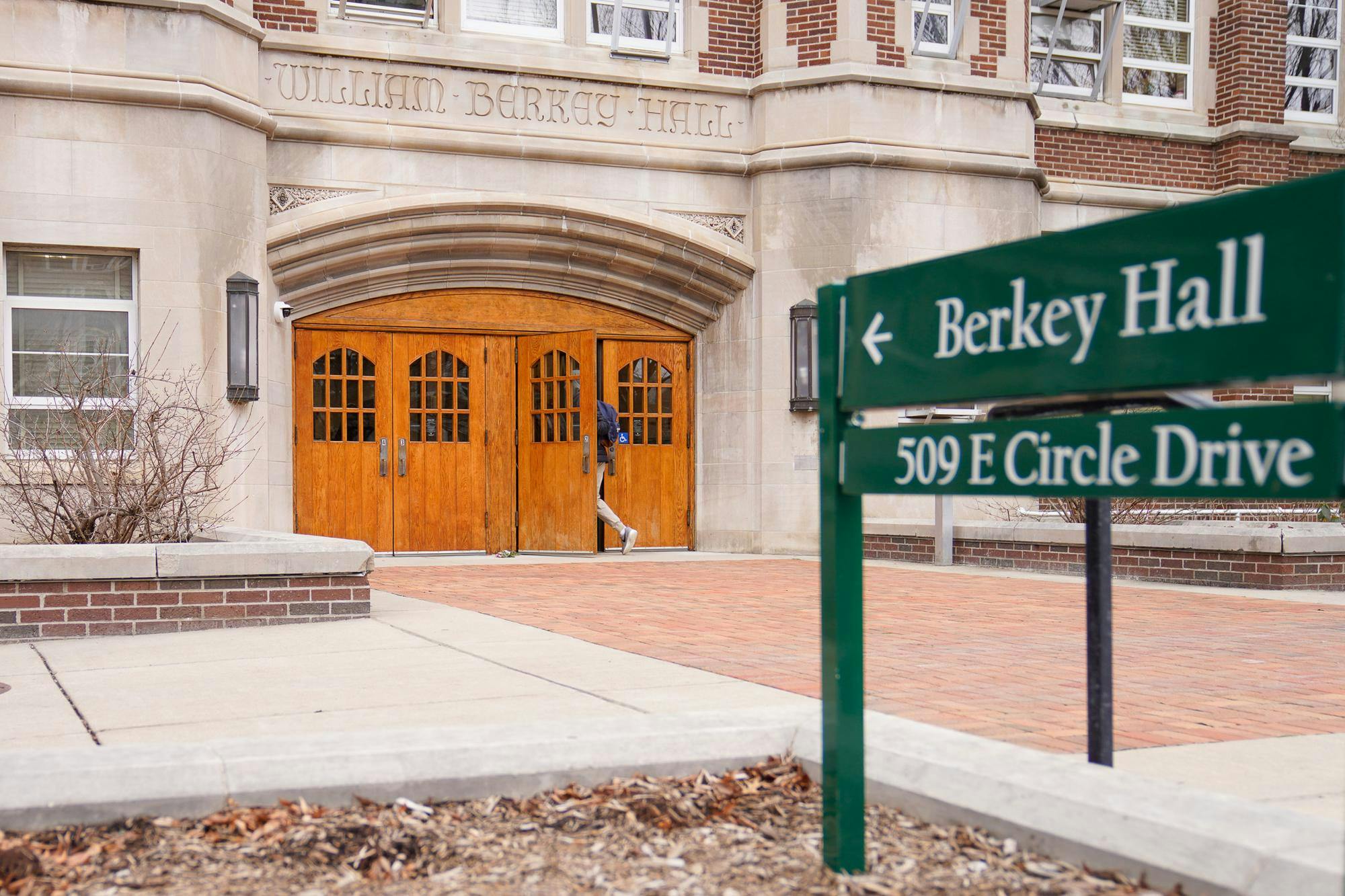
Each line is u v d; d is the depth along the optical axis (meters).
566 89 13.95
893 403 2.95
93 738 4.42
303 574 7.86
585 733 3.82
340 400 13.66
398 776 3.50
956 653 6.73
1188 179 16.89
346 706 5.00
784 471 14.27
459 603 9.12
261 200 12.66
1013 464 2.67
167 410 10.55
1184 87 17.17
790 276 14.26
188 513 9.76
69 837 3.18
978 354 2.75
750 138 14.57
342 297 13.45
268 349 12.77
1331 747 4.45
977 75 14.70
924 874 2.98
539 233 13.82
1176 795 3.05
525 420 14.30
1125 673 6.16
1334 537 10.42
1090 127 16.28
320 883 2.95
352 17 13.78
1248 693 5.59
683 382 14.92
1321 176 2.10
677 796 3.56
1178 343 2.34
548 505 14.16
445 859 3.11
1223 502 15.05
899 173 14.31
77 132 11.64
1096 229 2.51
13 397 11.66
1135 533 11.44
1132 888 2.82
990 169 14.56
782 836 3.29
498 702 5.10
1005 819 3.15
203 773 3.38
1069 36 16.66
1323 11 17.80
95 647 6.85
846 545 3.06
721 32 14.55
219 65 12.17
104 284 11.96
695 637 7.25
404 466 13.85
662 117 14.29
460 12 13.81
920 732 3.83
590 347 13.94
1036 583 10.79
